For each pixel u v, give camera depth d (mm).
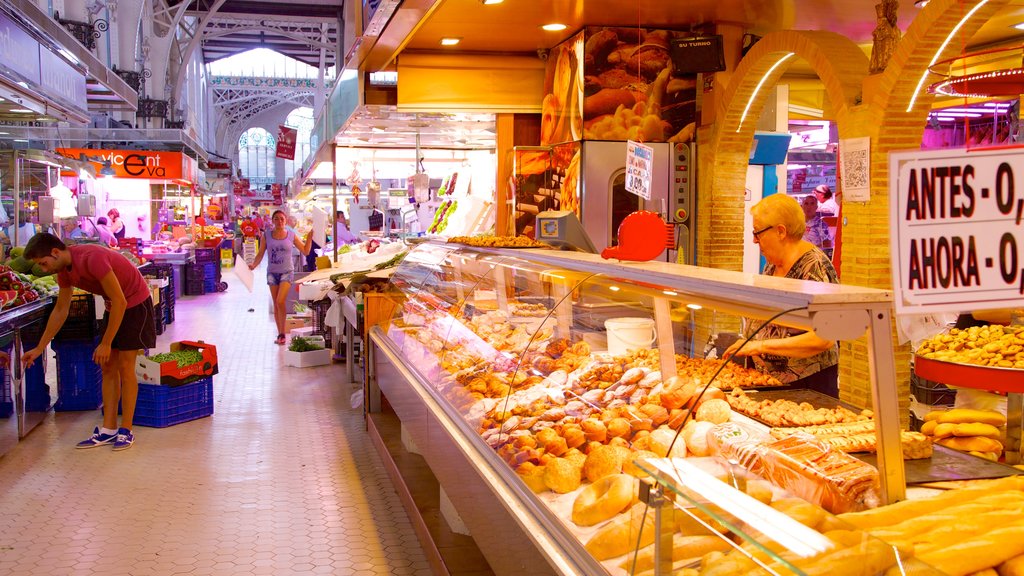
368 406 6164
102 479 4957
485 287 3951
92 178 14883
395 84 6578
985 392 3627
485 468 2799
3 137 10781
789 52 5172
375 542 3990
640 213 2994
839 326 1710
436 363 4000
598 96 5840
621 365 2588
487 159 8195
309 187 17578
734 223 6008
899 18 5648
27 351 6383
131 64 21453
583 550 2006
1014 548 1507
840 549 1336
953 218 1701
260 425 6285
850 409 2436
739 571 1465
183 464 5273
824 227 8289
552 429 2480
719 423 2172
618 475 2072
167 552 3855
